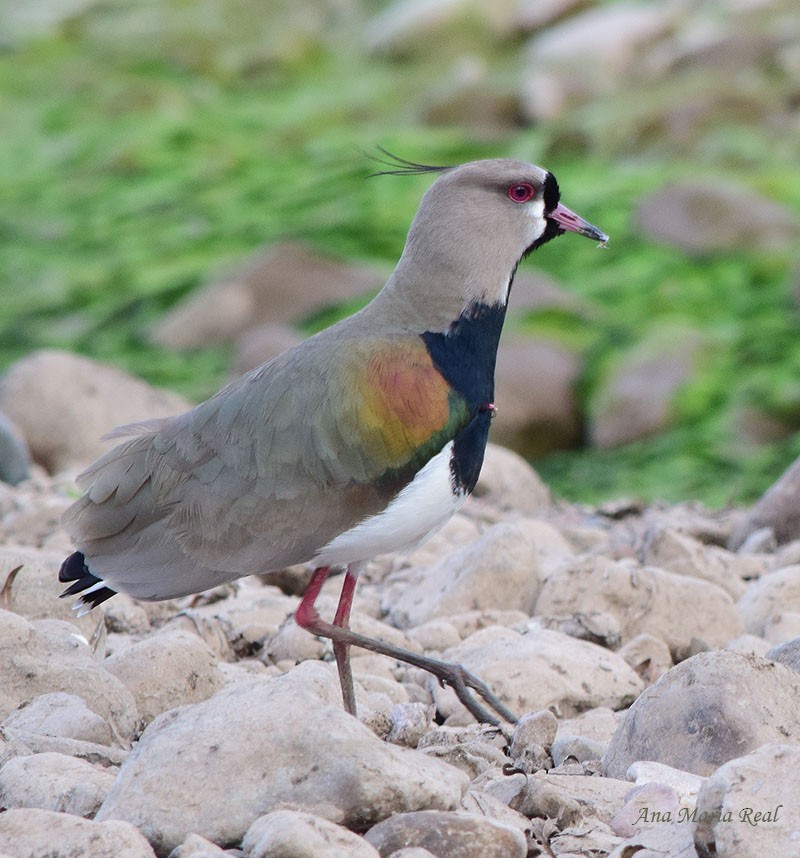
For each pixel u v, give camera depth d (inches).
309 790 242.1
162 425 321.4
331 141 1414.9
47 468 660.1
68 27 1823.3
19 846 230.7
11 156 1487.5
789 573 424.8
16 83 1680.6
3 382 678.5
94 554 314.8
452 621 402.6
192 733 252.4
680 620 402.9
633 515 633.0
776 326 979.3
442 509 318.7
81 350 1087.0
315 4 1793.8
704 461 866.8
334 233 1193.4
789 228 1104.2
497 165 332.5
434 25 1599.4
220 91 1643.7
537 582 422.3
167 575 310.0
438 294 324.2
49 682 311.7
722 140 1283.2
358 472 306.5
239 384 315.6
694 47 1409.9
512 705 343.6
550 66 1448.1
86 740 294.7
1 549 416.8
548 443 911.7
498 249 329.7
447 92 1445.6
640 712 293.9
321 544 309.4
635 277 1064.2
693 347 940.6
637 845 245.6
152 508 310.8
